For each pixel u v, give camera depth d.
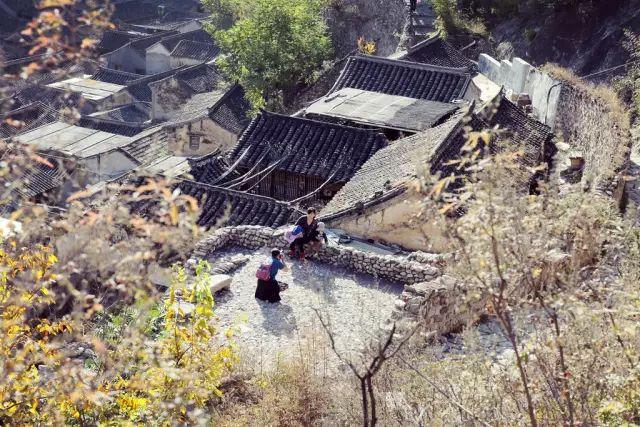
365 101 24.56
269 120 22.77
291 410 8.83
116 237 6.13
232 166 21.73
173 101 50.25
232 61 36.62
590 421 6.24
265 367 10.52
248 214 17.55
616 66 28.52
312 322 11.59
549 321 7.65
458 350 10.71
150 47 64.38
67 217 5.85
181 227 5.68
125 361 6.94
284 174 21.66
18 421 6.48
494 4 38.41
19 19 66.69
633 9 30.44
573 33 32.22
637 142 20.39
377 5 43.41
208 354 7.93
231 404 9.03
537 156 19.30
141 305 6.21
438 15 39.62
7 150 6.05
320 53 35.25
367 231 15.59
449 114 23.59
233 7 52.44
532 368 7.32
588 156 19.33
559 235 6.31
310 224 14.60
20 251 6.26
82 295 6.03
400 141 20.11
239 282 13.83
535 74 25.83
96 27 5.57
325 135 22.00
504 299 5.95
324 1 42.56
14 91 5.72
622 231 8.14
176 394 6.74
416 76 27.97
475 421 6.79
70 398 6.37
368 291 13.47
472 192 5.62
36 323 7.38
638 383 6.55
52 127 32.00
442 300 11.19
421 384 7.95
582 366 6.42
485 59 31.84
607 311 6.27
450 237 5.77
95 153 32.16
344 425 8.27
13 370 6.07
